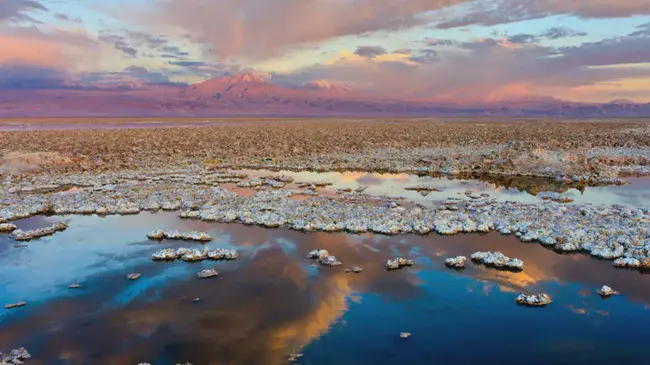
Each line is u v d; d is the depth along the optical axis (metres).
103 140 50.94
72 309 11.71
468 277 13.53
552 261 14.73
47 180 27.39
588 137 53.06
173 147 44.16
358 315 11.34
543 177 28.95
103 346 10.06
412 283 13.12
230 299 12.16
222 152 40.31
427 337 10.41
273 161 35.44
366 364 9.38
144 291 12.68
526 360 9.59
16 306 11.84
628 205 21.47
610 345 10.12
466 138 52.91
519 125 89.69
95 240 16.89
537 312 11.55
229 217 19.11
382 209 20.38
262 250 15.71
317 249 15.72
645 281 13.25
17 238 17.00
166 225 18.64
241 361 9.47
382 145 45.78
